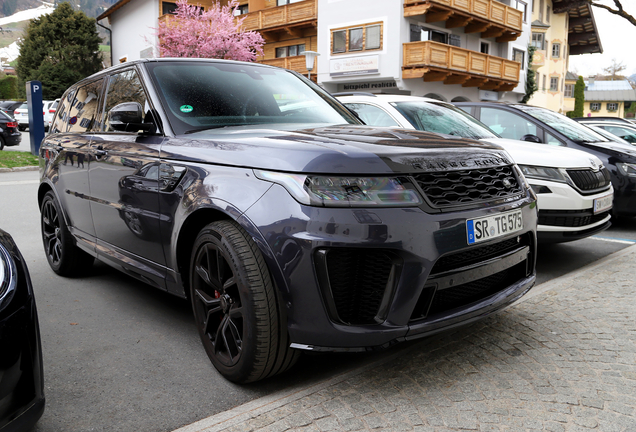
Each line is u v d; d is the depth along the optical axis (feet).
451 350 9.06
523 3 102.32
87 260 13.84
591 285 12.76
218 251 7.76
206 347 8.48
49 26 147.33
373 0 75.66
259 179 7.32
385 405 7.25
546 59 136.05
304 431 6.64
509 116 20.53
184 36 89.56
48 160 14.03
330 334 6.91
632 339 9.50
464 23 79.61
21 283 5.87
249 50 94.79
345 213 6.71
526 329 9.98
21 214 23.47
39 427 6.93
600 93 275.59
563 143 19.38
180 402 7.55
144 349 9.43
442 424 6.81
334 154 7.06
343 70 79.92
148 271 9.78
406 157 7.29
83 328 10.44
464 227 7.32
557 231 14.17
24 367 5.50
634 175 19.43
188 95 9.96
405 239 6.81
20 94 150.82
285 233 6.84
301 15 85.66
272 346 7.29
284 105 10.77
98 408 7.41
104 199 10.90
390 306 6.94
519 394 7.56
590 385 7.82
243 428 6.73
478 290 8.04
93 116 12.26
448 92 84.99
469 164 7.88
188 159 8.46
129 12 113.80
